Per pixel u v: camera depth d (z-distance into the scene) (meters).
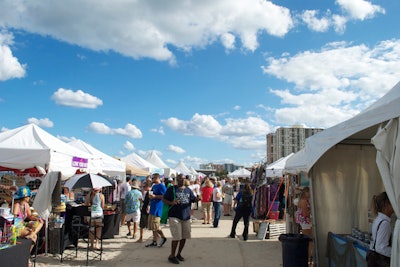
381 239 4.33
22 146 7.56
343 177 7.25
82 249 9.01
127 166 16.48
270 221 11.52
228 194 18.73
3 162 7.38
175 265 7.62
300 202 8.05
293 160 9.05
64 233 8.29
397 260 4.03
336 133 5.57
